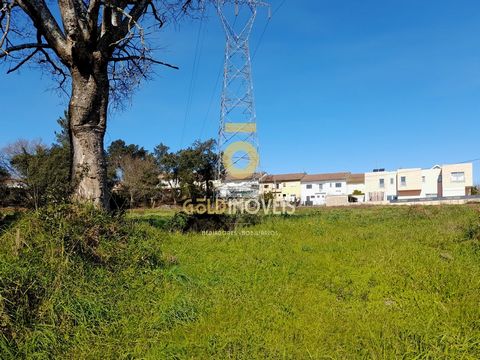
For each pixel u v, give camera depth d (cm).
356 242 1012
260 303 505
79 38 788
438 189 6216
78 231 578
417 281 580
